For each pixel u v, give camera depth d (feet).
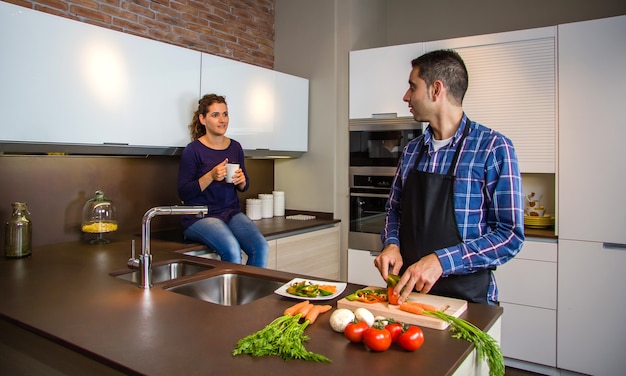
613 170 8.79
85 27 7.55
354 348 3.63
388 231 5.88
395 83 11.27
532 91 9.58
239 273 6.25
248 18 12.42
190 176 8.93
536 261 9.48
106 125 7.89
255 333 3.79
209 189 8.96
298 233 10.73
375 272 11.75
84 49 7.55
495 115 9.99
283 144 11.78
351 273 12.07
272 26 13.28
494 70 9.98
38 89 7.00
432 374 3.20
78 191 8.66
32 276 5.93
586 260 9.05
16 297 5.00
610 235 8.82
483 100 10.11
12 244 7.04
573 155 9.15
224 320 4.25
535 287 9.50
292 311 4.23
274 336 3.60
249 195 12.65
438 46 10.66
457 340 3.80
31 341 4.45
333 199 12.40
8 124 6.70
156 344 3.71
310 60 12.68
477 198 5.09
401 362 3.38
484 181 5.06
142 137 8.46
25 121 6.87
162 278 6.81
